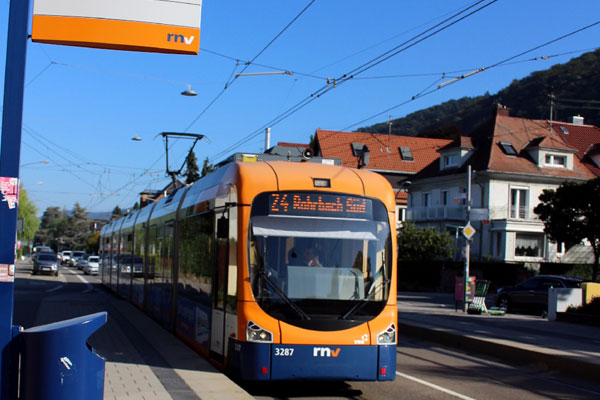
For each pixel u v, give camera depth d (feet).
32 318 59.98
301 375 27.91
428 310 84.48
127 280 79.25
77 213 557.74
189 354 35.14
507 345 46.78
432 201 168.04
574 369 40.32
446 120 337.11
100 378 16.60
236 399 23.75
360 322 28.96
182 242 43.83
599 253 115.65
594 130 176.86
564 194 115.24
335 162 38.45
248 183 29.76
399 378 36.11
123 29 23.65
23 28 16.75
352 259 29.76
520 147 157.38
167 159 74.69
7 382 16.21
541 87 197.77
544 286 90.53
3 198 16.40
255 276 28.58
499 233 148.05
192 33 24.22
